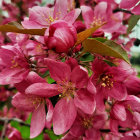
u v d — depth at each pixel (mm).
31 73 83
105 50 75
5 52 98
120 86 93
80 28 94
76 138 105
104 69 91
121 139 105
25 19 93
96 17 120
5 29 76
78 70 81
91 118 107
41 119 92
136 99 94
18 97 95
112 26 120
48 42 75
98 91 92
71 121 84
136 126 100
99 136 108
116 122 101
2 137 166
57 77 83
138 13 98
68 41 75
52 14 96
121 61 93
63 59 91
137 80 98
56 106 85
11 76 95
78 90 85
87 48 79
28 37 100
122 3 100
